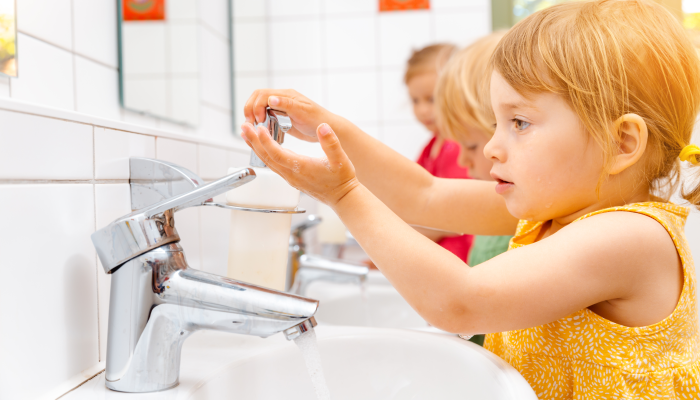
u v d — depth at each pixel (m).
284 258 0.58
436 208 0.74
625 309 0.52
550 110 0.51
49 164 0.45
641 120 0.49
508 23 1.74
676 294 0.51
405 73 1.65
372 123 1.81
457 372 0.55
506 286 0.46
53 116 0.45
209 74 1.27
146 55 0.88
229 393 0.51
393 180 0.73
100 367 0.52
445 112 1.06
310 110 0.66
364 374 0.59
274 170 0.48
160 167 0.55
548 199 0.52
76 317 0.48
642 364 0.51
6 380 0.40
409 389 0.58
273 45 1.81
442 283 0.47
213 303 0.45
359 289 1.16
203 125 1.22
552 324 0.57
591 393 0.53
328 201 0.49
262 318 0.44
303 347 0.45
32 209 0.43
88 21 0.68
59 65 0.61
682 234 0.54
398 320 1.12
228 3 1.43
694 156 0.52
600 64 0.50
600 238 0.48
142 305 0.46
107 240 0.46
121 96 0.77
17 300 0.41
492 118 0.68
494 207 0.73
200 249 0.74
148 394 0.46
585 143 0.50
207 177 0.80
